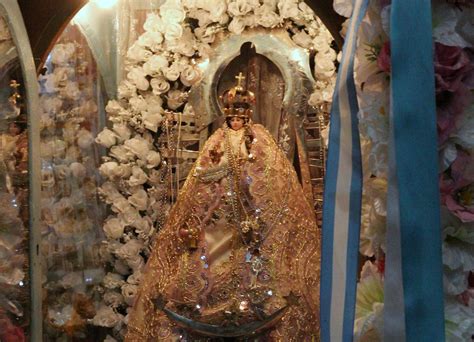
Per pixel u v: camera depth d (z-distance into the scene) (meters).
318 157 2.02
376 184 1.07
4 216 1.60
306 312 1.68
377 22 1.05
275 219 1.74
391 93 0.92
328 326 1.02
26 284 1.68
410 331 0.88
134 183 2.09
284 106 2.05
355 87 1.04
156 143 2.14
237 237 1.73
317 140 2.03
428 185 0.89
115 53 2.15
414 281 0.89
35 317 1.70
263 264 1.70
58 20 1.84
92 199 2.11
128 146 2.10
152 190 2.11
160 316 1.72
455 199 1.04
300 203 1.79
